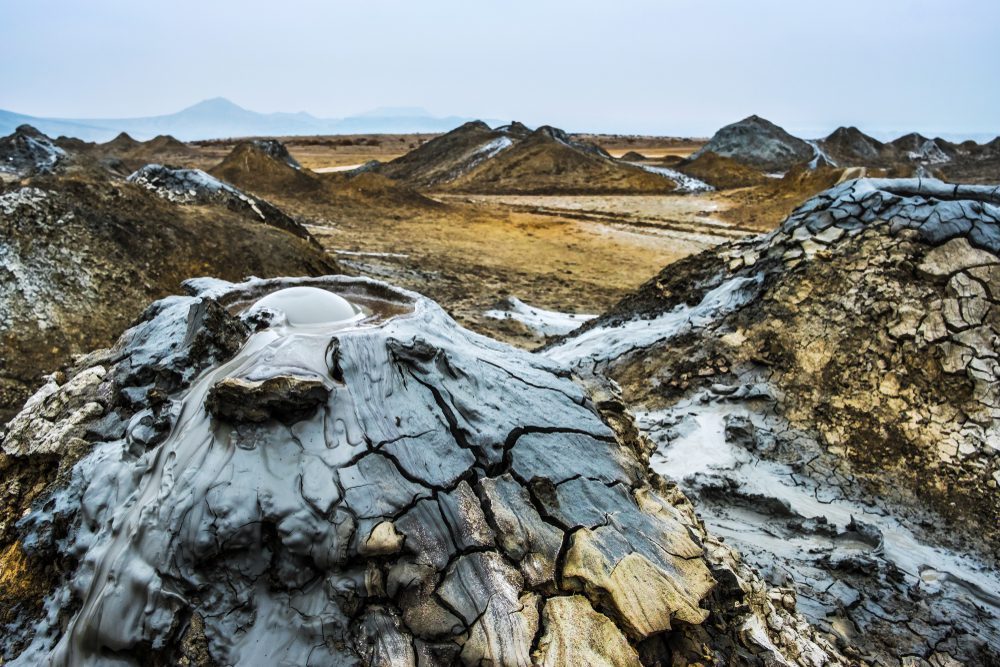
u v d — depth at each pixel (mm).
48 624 1917
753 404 4680
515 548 2004
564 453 2391
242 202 10969
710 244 17469
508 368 2744
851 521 3533
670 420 4668
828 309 4941
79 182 8227
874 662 2598
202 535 1809
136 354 2734
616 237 18453
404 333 2498
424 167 36688
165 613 1754
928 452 4023
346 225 18734
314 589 1831
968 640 2742
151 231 8398
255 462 1955
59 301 6973
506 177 31609
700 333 5465
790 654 2139
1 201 7332
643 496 2414
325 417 2107
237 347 2457
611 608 1923
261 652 1719
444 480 2088
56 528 2131
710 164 32438
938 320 4449
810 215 5699
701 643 1977
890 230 5047
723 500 3873
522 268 14602
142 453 2197
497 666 1703
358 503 1918
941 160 37312
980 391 4121
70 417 2545
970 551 3469
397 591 1828
